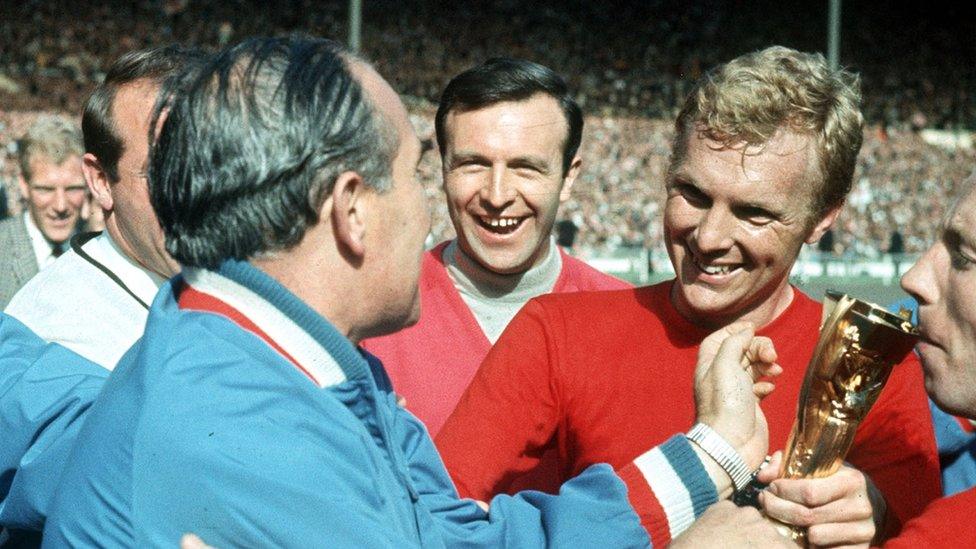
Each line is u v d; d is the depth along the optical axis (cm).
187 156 163
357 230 166
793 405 233
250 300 164
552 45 4072
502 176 318
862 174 3181
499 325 333
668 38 4203
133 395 160
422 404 310
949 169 3350
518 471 241
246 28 3809
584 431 238
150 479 152
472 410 238
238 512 151
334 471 155
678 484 181
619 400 236
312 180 162
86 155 274
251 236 162
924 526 177
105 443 160
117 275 273
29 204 541
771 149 213
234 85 163
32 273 524
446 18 4069
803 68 216
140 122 259
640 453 233
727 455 187
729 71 217
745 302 228
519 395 238
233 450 152
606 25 4175
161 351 161
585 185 2925
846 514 190
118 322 270
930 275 196
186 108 166
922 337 200
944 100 4028
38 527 211
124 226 270
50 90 3262
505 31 4069
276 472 151
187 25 3738
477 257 327
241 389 156
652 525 179
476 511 193
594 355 239
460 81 324
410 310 177
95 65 3441
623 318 243
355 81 167
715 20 4316
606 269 2122
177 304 174
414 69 3822
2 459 213
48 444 206
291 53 168
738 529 174
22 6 3541
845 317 189
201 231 163
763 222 217
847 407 192
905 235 2814
